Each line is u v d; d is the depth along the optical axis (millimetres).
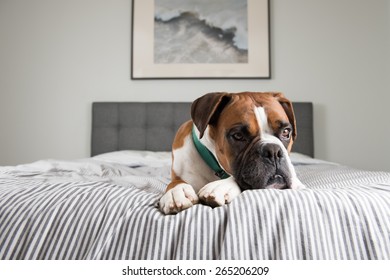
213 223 528
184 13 2553
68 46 2574
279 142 731
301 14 2539
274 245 499
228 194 645
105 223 557
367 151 2486
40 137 2527
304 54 2533
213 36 2539
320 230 514
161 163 1909
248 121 744
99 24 2582
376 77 2506
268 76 2506
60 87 2555
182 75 2529
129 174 1473
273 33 2551
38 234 550
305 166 1715
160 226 532
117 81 2559
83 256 529
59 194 638
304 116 2408
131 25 2543
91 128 2498
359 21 2514
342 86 2514
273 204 547
